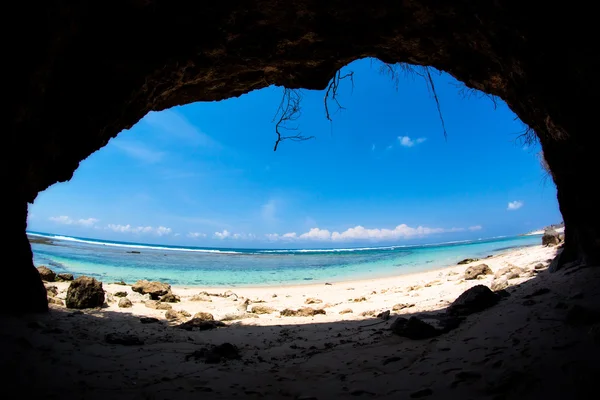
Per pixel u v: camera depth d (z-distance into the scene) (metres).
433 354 5.01
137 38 6.34
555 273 7.79
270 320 9.04
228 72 7.97
